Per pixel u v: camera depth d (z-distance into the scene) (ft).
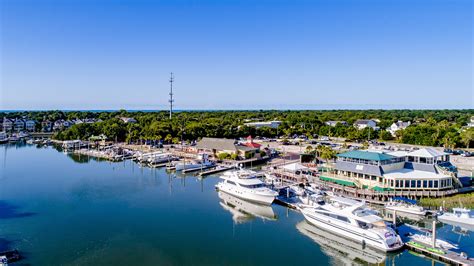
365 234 140.15
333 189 212.43
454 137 393.29
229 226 165.27
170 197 214.69
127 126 534.37
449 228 159.74
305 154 311.68
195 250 138.41
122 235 152.35
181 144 447.42
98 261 127.75
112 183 253.24
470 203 185.78
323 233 157.99
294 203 193.88
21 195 215.92
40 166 327.26
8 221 168.35
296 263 129.49
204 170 298.35
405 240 140.46
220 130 493.36
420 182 196.95
